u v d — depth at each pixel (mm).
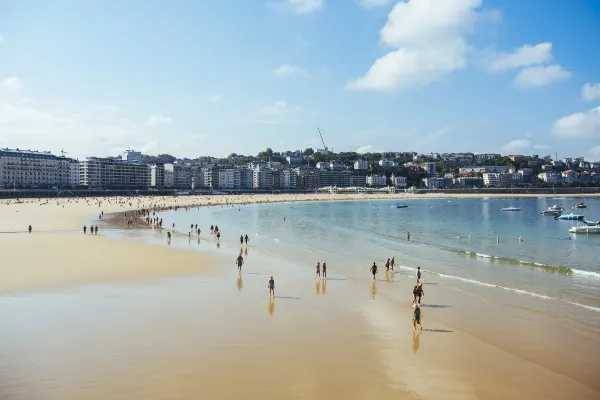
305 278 38562
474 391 17734
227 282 35625
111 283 33438
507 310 29438
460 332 24641
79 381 17609
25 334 22422
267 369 19125
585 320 27391
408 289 35312
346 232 85125
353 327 25203
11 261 40594
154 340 22031
